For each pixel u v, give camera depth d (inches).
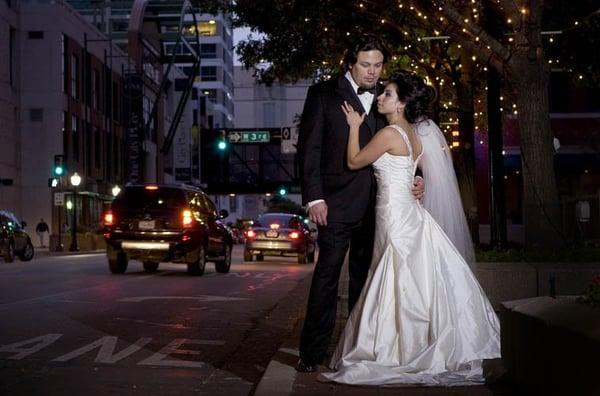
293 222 1146.0
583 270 382.6
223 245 855.1
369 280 263.3
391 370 250.5
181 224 766.5
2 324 413.7
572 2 776.3
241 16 863.7
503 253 450.3
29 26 1940.2
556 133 1272.1
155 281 701.9
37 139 1943.9
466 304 263.1
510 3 510.6
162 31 3248.0
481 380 246.7
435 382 245.8
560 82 1274.6
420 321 254.2
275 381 256.7
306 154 264.5
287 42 868.0
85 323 420.5
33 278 726.5
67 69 2021.4
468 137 765.3
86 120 2166.6
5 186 1792.6
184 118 3203.7
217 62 4798.2
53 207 1942.7
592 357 175.2
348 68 271.9
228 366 315.6
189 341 371.6
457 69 836.6
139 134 2522.1
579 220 563.5
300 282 691.4
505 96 906.1
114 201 784.9
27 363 312.5
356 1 719.1
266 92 4972.9
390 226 260.1
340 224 265.9
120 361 320.2
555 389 198.4
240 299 554.9
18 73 1945.1
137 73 2566.4
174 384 281.4
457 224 285.6
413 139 269.3
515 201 1258.6
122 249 770.8
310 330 268.8
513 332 234.4
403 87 266.8
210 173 2881.4
